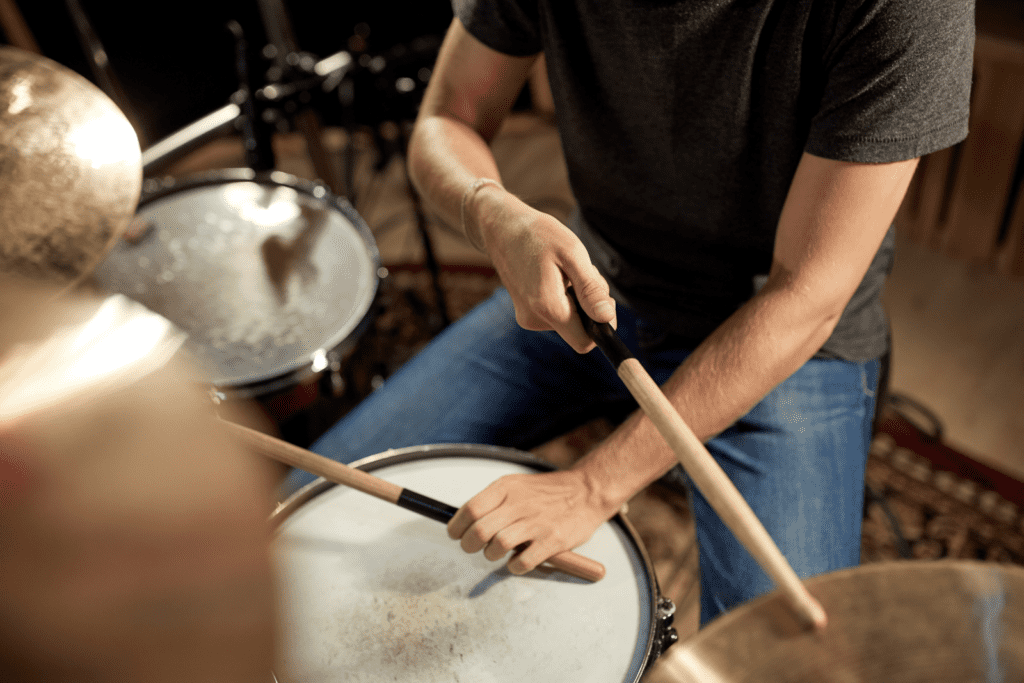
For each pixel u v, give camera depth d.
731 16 0.79
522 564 0.72
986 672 0.42
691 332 1.02
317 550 0.78
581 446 1.59
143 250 1.25
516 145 2.41
